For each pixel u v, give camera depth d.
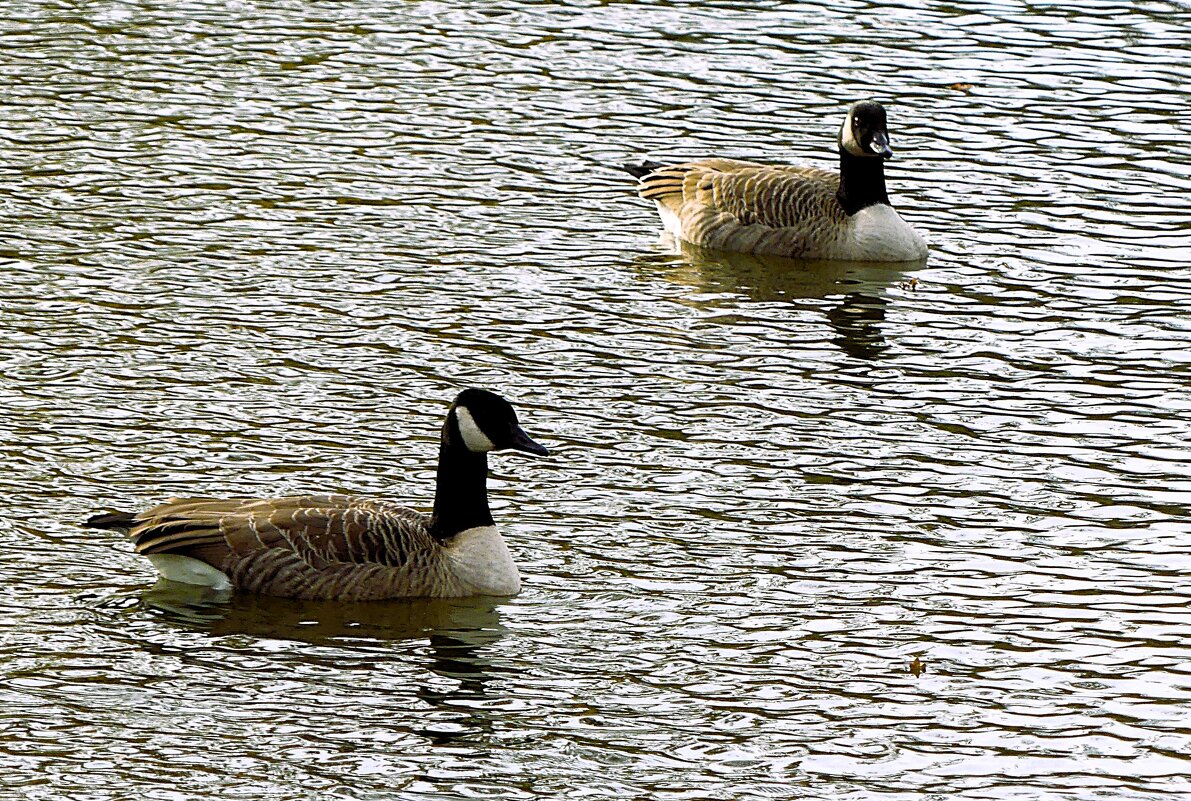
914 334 22.12
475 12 33.69
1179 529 17.19
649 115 29.02
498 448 15.77
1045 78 30.67
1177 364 21.12
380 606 15.58
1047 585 16.14
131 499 17.14
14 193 25.27
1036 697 14.43
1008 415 19.75
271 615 15.38
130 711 13.88
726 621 15.49
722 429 19.31
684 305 22.94
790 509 17.56
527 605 15.71
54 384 19.67
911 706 14.27
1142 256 24.44
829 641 15.22
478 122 28.59
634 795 13.00
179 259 23.42
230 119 28.31
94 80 29.72
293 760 13.30
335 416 19.20
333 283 22.92
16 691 14.07
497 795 12.95
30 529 16.59
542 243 24.64
